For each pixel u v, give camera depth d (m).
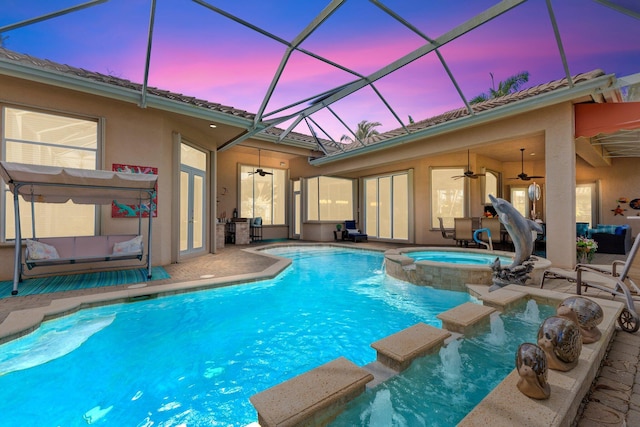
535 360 1.71
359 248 11.16
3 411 2.28
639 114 5.86
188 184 8.30
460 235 10.38
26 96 5.48
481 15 4.88
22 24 4.23
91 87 5.50
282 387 1.98
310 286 6.01
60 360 3.02
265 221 14.56
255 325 3.99
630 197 10.89
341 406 1.96
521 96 6.77
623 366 2.37
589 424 1.71
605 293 4.42
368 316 4.33
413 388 2.29
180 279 5.54
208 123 7.72
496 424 1.51
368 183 14.80
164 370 2.88
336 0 4.47
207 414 2.27
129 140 6.45
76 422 2.17
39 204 5.78
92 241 5.89
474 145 8.13
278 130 12.04
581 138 7.21
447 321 3.20
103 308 4.28
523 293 4.14
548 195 6.56
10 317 3.48
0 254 5.34
